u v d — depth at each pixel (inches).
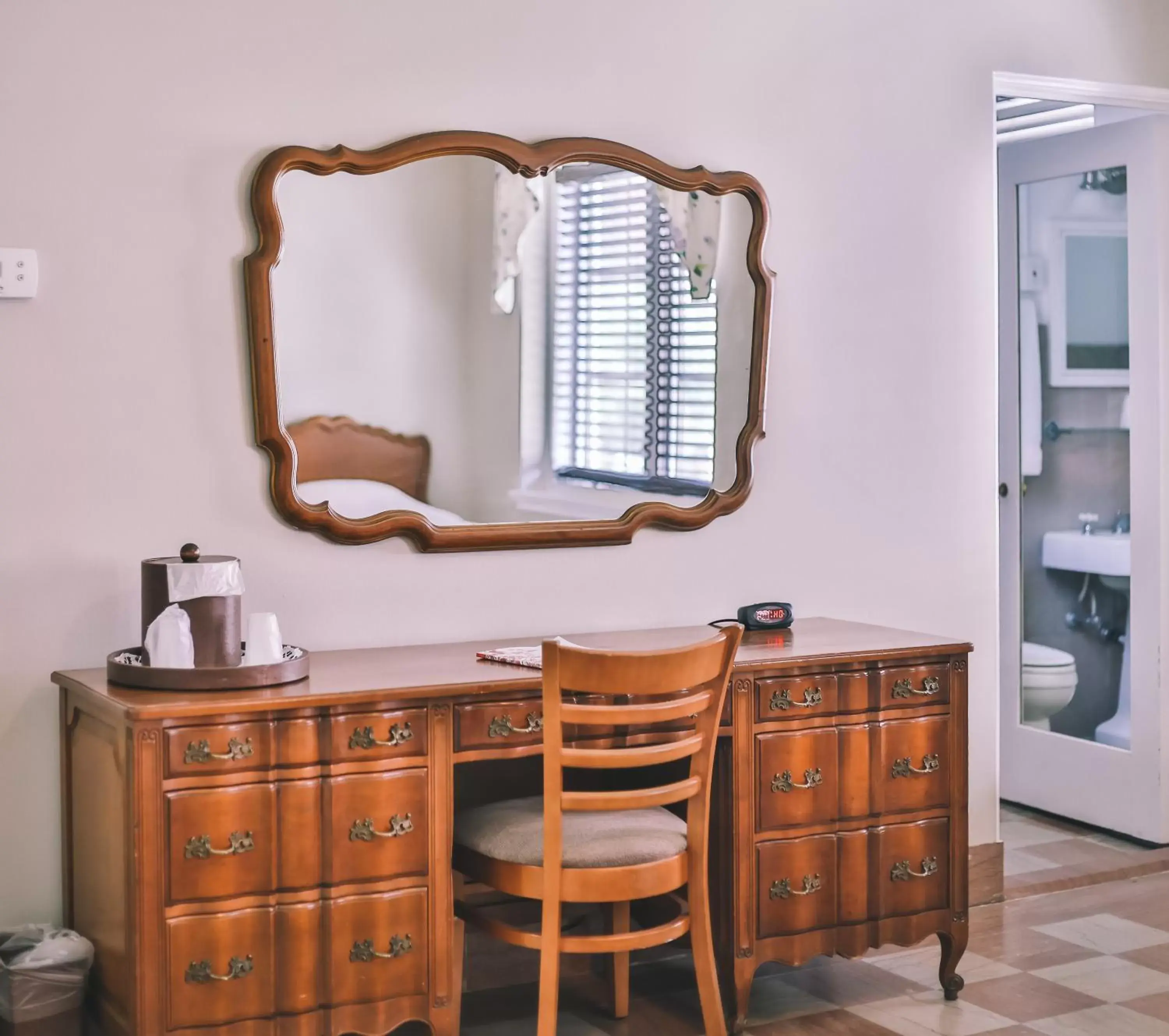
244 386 110.7
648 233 125.3
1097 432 164.1
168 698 92.9
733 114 129.2
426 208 116.1
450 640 119.6
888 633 125.3
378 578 116.4
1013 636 173.6
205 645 99.9
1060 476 169.6
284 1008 94.9
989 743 143.7
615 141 123.6
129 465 107.1
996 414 144.3
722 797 111.3
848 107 134.6
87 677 101.4
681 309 127.1
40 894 106.3
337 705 95.1
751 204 129.4
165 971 91.2
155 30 106.3
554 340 122.1
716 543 130.9
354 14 113.0
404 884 98.4
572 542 122.9
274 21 110.3
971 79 140.8
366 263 114.0
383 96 114.6
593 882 97.7
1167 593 155.6
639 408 125.9
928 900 117.6
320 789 95.3
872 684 115.3
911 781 117.0
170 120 107.1
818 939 113.7
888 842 116.2
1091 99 148.6
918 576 140.9
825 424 135.4
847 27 134.3
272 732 93.7
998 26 141.9
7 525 103.5
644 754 97.7
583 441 123.8
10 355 103.0
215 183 108.9
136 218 106.3
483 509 119.7
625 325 124.9
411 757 98.3
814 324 134.3
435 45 116.3
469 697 100.3
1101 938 131.2
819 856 113.5
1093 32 146.8
